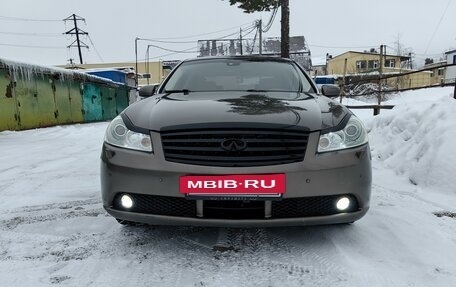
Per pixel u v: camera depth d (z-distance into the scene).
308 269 2.14
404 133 4.92
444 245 2.47
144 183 2.23
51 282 2.00
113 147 2.38
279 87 3.38
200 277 2.05
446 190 3.65
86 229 2.79
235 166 2.16
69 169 5.21
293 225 2.20
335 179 2.21
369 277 2.05
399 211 3.15
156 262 2.24
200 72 3.67
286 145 2.20
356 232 2.69
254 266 2.18
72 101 15.09
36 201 3.58
